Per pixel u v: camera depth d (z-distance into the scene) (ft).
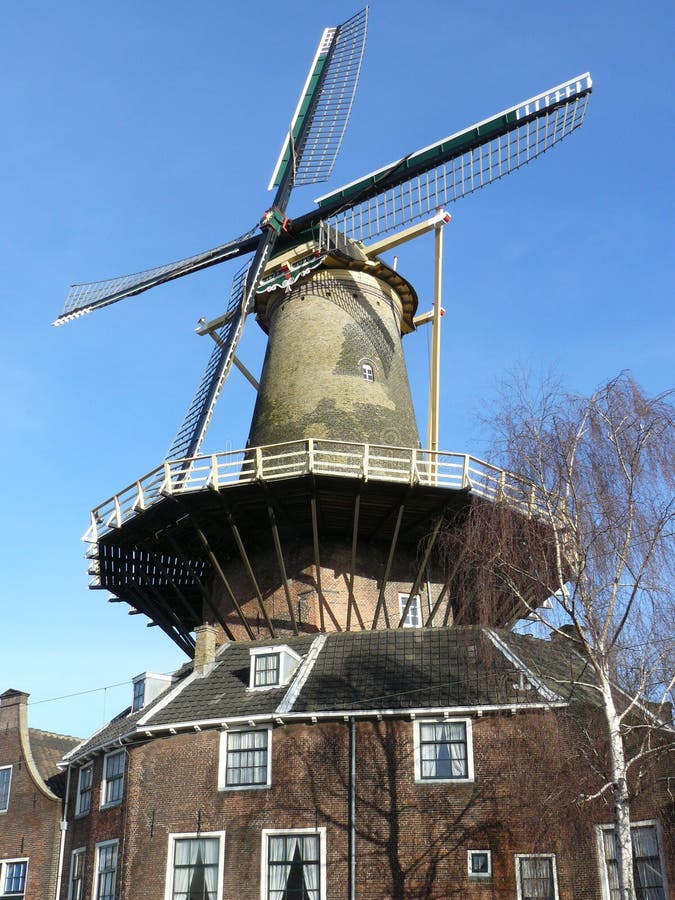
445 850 63.26
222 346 97.96
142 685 84.07
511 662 60.49
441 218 95.40
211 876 66.95
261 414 94.63
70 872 81.25
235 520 83.46
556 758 54.39
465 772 65.31
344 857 64.44
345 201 103.45
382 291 101.04
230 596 85.25
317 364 93.97
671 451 52.03
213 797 69.10
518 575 55.98
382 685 70.08
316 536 77.92
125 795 73.00
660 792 59.57
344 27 119.75
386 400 94.02
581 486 52.70
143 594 93.04
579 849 61.16
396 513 81.00
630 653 50.26
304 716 67.97
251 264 102.22
